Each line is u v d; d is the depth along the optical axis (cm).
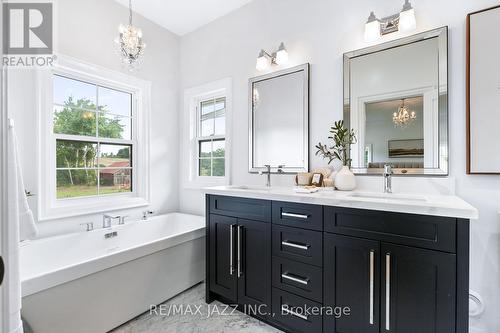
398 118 172
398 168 172
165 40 302
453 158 156
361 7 187
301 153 216
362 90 185
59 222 213
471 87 149
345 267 138
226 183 269
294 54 221
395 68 173
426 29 163
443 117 157
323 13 205
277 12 232
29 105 196
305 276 153
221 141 289
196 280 234
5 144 51
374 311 129
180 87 318
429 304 115
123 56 217
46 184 205
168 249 208
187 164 311
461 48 153
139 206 275
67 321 146
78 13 225
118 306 172
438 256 113
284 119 226
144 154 283
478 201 149
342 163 192
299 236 156
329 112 201
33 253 189
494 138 144
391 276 124
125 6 260
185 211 313
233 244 189
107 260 165
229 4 256
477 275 150
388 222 125
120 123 271
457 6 154
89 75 236
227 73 271
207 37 289
